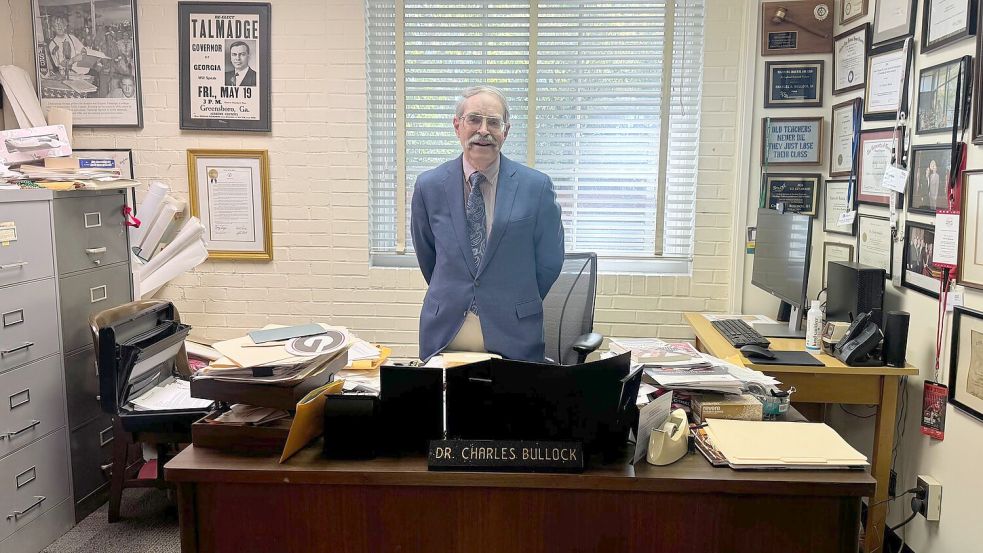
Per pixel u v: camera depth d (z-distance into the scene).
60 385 2.60
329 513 1.39
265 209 3.69
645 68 3.57
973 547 2.13
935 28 2.33
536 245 2.43
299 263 3.73
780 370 2.36
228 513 1.40
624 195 3.68
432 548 1.40
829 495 1.34
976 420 2.12
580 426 1.38
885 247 2.67
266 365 1.46
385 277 3.71
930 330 2.38
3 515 2.36
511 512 1.38
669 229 3.69
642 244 3.71
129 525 2.69
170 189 3.71
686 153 3.62
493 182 2.36
